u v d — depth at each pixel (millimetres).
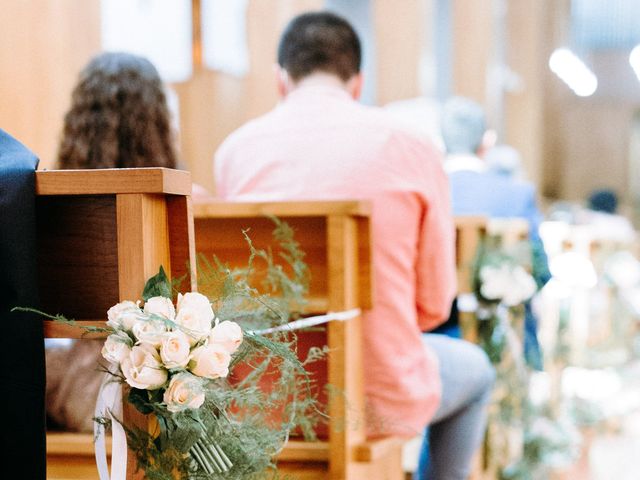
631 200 16672
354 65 2797
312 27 2766
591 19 16562
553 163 16703
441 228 2609
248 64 6309
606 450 5074
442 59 10945
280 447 1554
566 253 5730
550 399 5086
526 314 4074
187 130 5863
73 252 1549
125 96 2467
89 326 1468
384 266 2510
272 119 2715
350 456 2234
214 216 2244
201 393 1342
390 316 2496
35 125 4281
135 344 1354
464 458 2879
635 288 6938
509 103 13062
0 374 1471
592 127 16688
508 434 3910
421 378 2529
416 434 2508
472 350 2830
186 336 1358
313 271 2291
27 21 4227
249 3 6262
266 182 2623
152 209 1512
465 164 4344
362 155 2557
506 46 13062
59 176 1509
